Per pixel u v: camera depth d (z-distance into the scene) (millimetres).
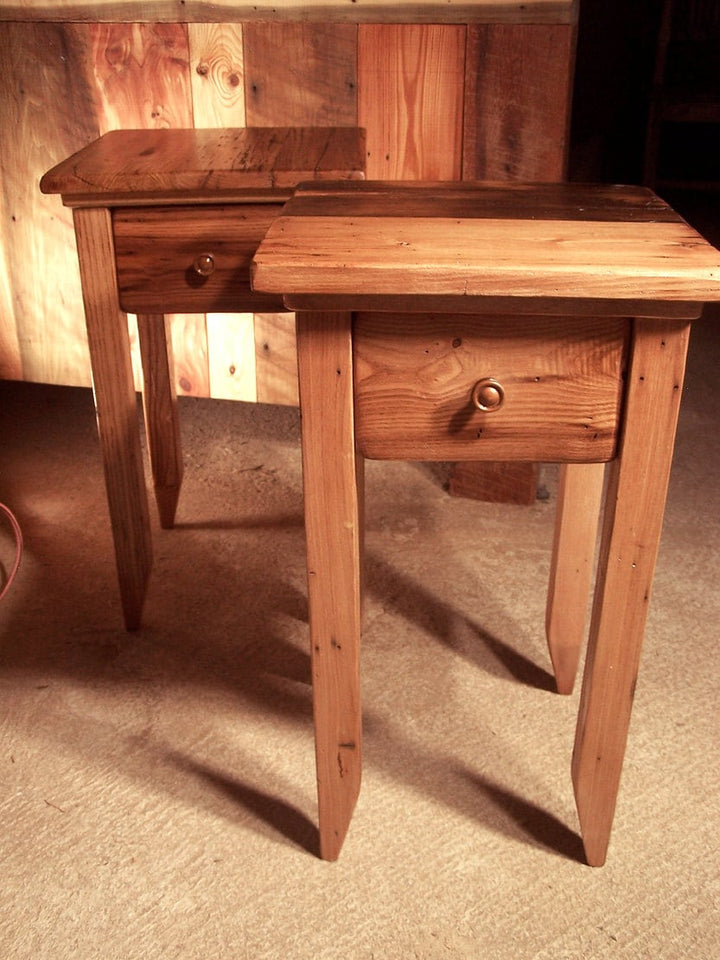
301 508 2113
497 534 2010
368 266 949
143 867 1249
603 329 1003
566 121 1837
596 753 1187
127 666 1620
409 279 949
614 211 1160
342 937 1155
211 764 1417
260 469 2273
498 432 1055
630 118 4734
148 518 1719
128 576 1662
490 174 1919
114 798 1354
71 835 1296
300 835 1298
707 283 927
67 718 1503
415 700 1542
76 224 1440
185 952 1136
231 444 2387
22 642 1680
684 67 4508
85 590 1830
